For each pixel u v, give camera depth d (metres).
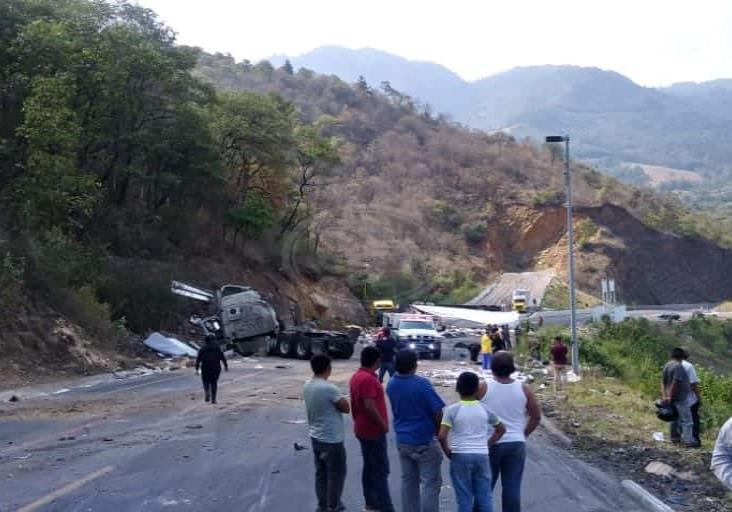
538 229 132.38
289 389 25.61
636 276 128.88
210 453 14.11
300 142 68.50
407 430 8.74
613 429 17.92
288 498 10.86
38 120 35.94
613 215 135.38
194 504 10.51
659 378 27.88
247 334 44.59
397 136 156.12
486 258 124.75
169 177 51.19
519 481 8.67
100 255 41.59
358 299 75.19
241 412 19.66
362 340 55.34
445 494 11.14
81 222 45.50
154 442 15.23
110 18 48.44
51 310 33.03
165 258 52.44
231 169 62.00
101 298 41.25
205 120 53.78
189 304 46.66
